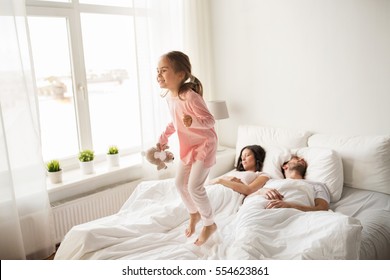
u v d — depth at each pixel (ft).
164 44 9.89
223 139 11.69
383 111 7.93
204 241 5.81
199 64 10.89
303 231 5.55
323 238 5.16
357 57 8.11
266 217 5.90
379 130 8.08
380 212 6.85
